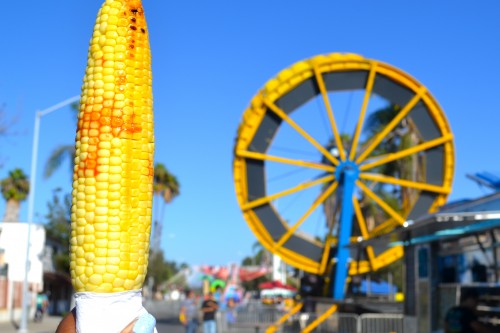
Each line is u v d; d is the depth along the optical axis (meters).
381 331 22.41
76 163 3.64
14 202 60.12
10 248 12.85
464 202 17.02
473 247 15.16
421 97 27.92
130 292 3.57
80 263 3.53
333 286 27.08
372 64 27.58
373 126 39.12
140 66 3.72
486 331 9.09
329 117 27.34
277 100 27.25
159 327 33.72
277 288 49.50
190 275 58.38
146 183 3.67
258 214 27.22
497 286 11.74
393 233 15.35
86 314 3.50
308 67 27.23
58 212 52.19
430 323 15.72
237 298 45.72
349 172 27.00
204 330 20.16
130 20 3.72
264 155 27.02
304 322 25.30
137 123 3.66
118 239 3.54
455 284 14.75
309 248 27.78
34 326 36.19
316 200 27.56
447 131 28.14
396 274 51.56
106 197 3.54
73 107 33.16
